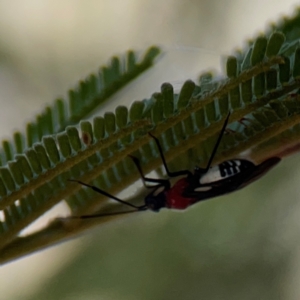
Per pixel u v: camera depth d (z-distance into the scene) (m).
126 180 0.11
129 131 0.11
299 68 0.11
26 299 0.18
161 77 0.15
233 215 0.19
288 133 0.11
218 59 0.17
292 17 0.11
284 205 0.18
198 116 0.11
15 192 0.11
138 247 0.19
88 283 0.18
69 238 0.11
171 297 0.18
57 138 0.11
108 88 0.11
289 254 0.18
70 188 0.11
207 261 0.19
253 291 0.18
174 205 0.11
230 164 0.11
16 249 0.11
